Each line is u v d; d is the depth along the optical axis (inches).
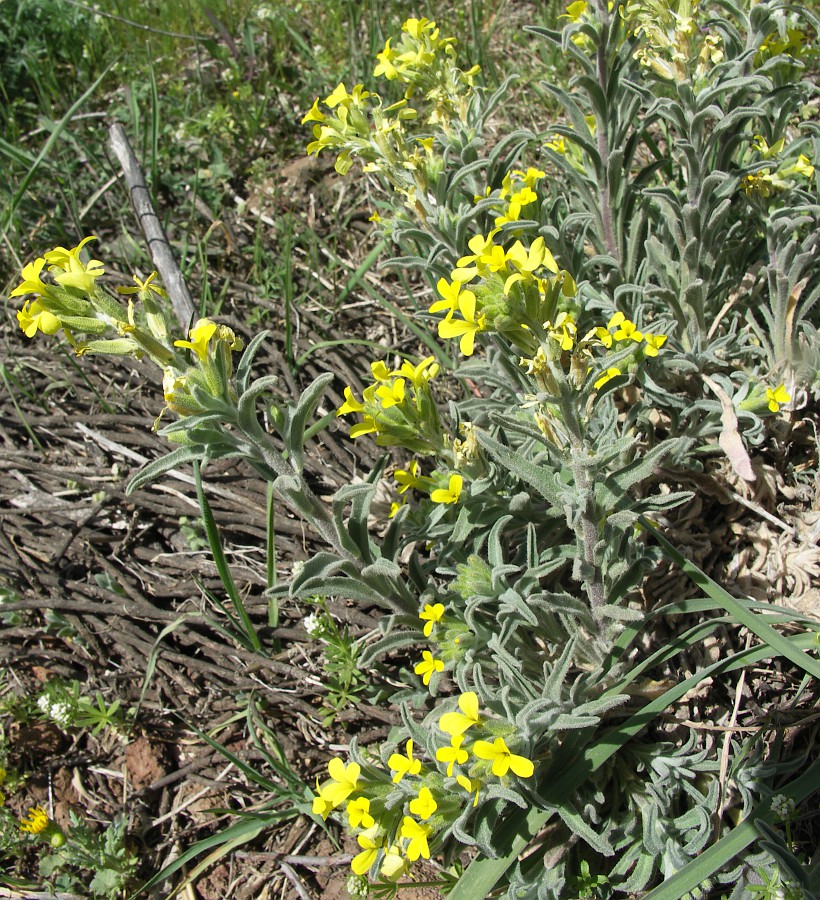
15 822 13.3
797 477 15.0
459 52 24.7
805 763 12.5
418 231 14.5
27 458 18.3
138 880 13.2
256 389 9.9
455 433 15.4
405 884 11.6
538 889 11.3
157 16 28.7
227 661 15.2
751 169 14.2
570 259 15.4
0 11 27.3
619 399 16.0
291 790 13.2
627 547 11.6
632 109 14.6
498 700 10.7
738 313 16.2
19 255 21.8
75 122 25.4
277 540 16.4
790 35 15.1
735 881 11.4
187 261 21.4
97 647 15.5
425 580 13.2
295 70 26.1
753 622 11.0
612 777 12.5
